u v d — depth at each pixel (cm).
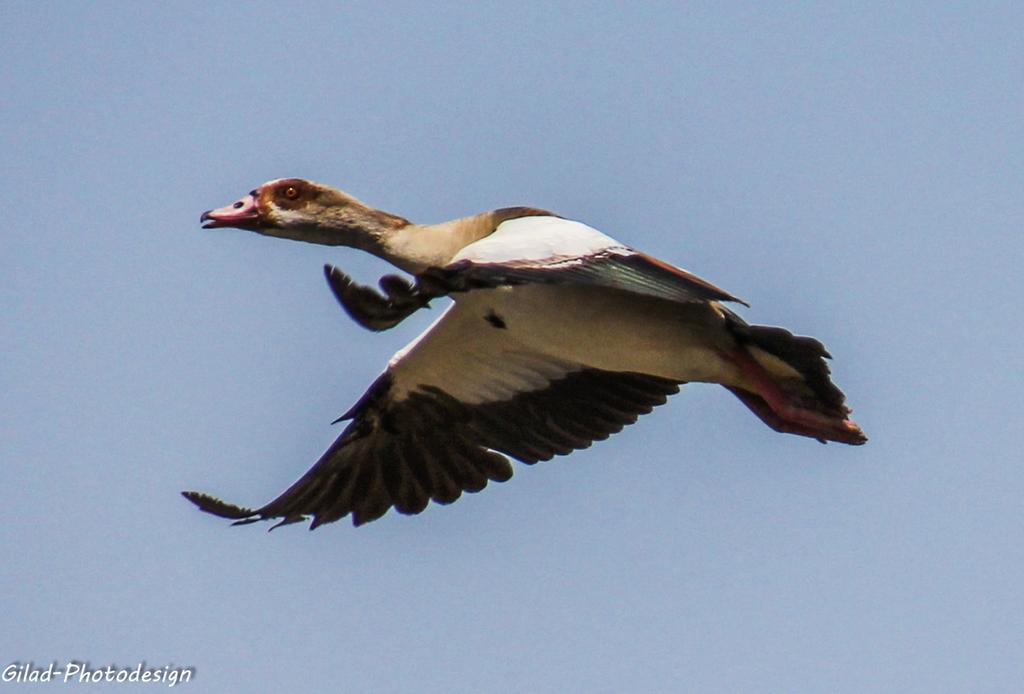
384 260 1603
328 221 1602
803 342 1506
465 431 1711
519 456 1708
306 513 1706
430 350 1659
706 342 1525
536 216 1522
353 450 1720
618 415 1691
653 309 1506
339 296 1377
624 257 1418
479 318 1619
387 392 1692
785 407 1525
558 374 1677
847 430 1522
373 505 1719
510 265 1388
